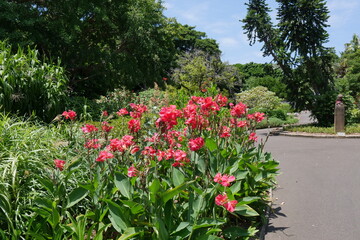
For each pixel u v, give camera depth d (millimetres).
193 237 2777
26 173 3178
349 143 12141
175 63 28688
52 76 8148
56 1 16172
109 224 2889
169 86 20156
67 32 16641
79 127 5457
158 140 3137
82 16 17312
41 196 3238
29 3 16062
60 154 4023
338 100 15445
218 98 4516
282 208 4820
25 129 4328
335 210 4660
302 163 8336
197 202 2801
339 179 6484
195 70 25438
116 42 21453
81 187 3016
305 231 3936
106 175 3316
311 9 18641
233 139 4777
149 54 20797
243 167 4176
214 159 3537
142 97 13445
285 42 19453
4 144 3771
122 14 19172
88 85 21297
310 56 19219
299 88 19844
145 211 2766
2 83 6723
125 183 2871
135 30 18734
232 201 2541
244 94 23656
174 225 2748
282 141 13359
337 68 37750
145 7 20000
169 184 3145
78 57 18594
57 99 7785
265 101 22344
